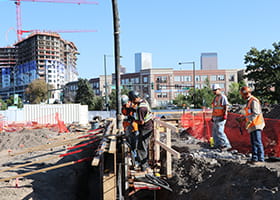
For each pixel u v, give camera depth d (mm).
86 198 7262
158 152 6953
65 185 6781
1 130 19797
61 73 154875
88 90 58438
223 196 4547
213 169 5707
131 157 6801
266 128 7820
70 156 9078
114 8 7875
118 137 7207
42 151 9938
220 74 73562
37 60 146125
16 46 169000
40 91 87750
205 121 11789
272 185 4035
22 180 6242
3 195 5203
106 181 5152
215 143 7141
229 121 11133
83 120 25953
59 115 25328
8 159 8844
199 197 5082
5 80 168250
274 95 26969
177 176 6285
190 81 72938
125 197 6027
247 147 7148
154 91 70938
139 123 6062
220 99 6836
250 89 5484
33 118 24828
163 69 71438
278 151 6125
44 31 151875
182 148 8258
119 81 8219
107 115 31891
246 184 4406
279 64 26703
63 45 165875
